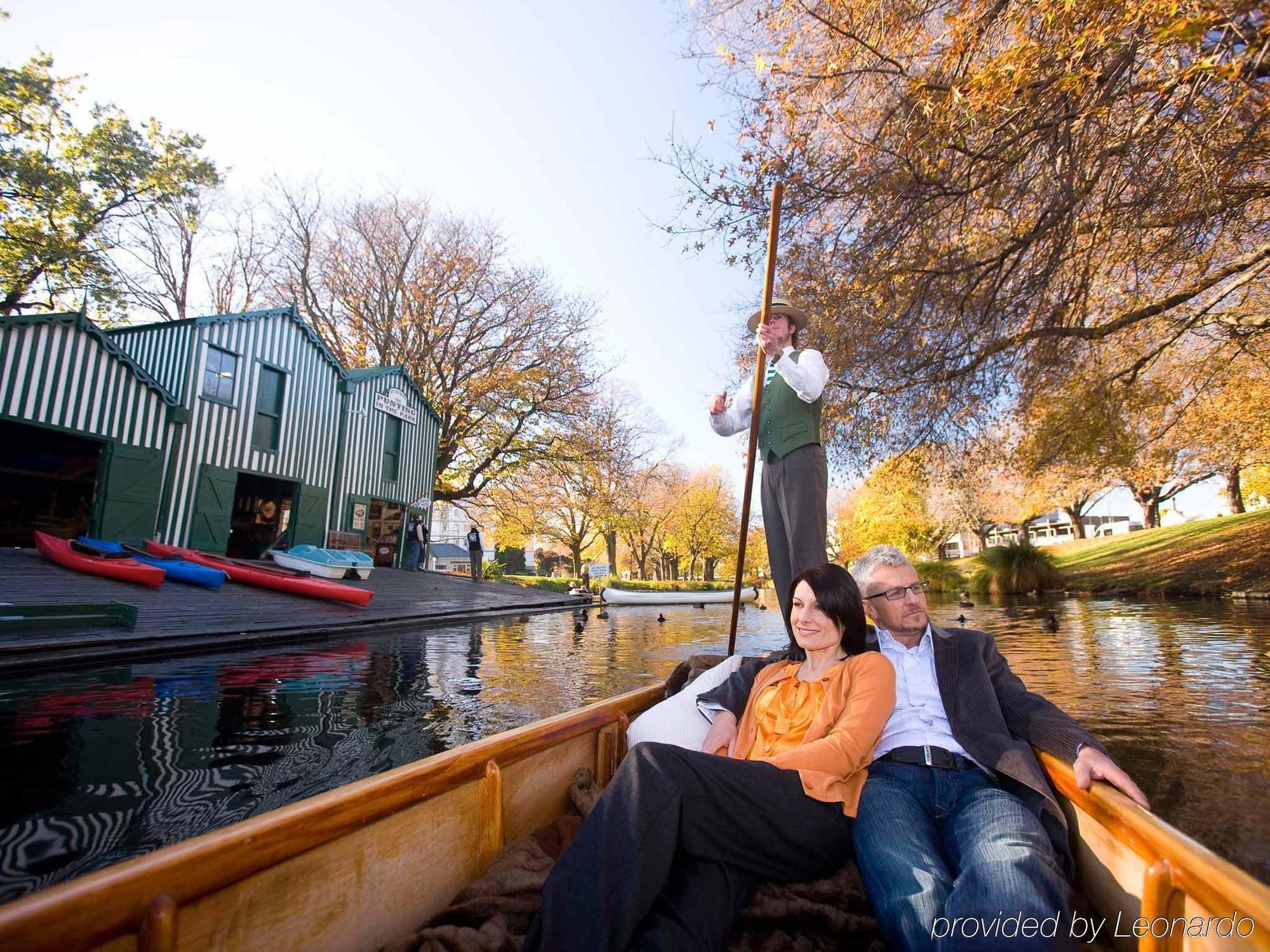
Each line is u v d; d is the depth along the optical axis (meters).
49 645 5.74
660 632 11.66
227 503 13.25
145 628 6.83
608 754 2.48
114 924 0.91
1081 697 5.20
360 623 9.36
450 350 22.53
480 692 5.50
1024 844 1.43
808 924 1.55
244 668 6.03
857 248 7.06
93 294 18.20
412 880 1.51
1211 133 4.80
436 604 13.29
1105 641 8.64
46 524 13.58
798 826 1.58
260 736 3.87
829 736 1.78
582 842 1.39
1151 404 11.34
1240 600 14.93
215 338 13.15
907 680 2.03
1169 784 3.22
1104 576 21.08
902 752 1.88
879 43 5.71
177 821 2.62
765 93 6.24
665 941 1.32
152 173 18.64
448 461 22.83
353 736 3.96
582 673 6.62
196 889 1.02
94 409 10.89
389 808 1.41
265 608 9.02
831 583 2.02
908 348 7.99
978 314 7.94
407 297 22.23
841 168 6.45
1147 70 4.63
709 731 2.17
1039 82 4.88
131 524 11.45
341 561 11.95
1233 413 15.02
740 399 3.28
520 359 22.05
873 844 1.59
